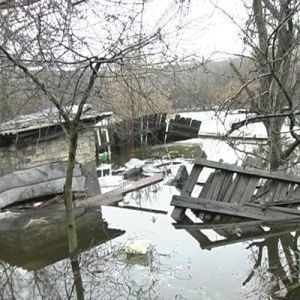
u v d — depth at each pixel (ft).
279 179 27.55
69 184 20.70
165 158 59.31
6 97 20.54
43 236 26.27
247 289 17.46
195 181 29.78
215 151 61.00
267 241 23.94
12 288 19.42
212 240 24.66
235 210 27.94
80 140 34.55
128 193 37.37
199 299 16.72
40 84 16.38
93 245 24.02
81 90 18.95
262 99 25.48
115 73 18.17
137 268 20.39
